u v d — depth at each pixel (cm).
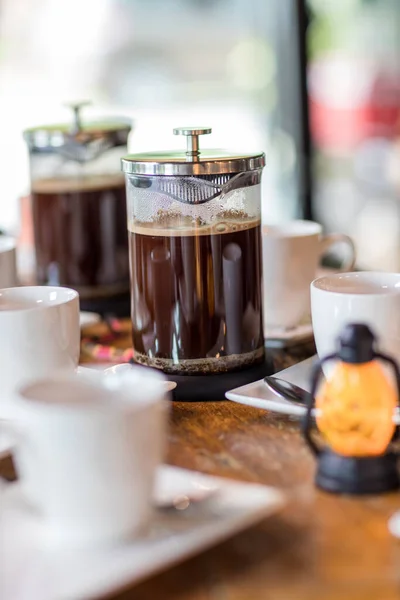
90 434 69
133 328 98
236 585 68
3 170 216
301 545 71
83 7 224
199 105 237
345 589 68
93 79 229
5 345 88
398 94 238
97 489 69
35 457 70
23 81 224
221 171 92
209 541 69
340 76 241
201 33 232
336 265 201
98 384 73
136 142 233
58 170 122
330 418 78
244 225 95
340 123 244
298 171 247
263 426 88
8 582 67
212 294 94
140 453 70
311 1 236
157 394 71
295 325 110
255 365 97
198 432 87
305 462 82
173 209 93
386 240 245
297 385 92
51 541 70
